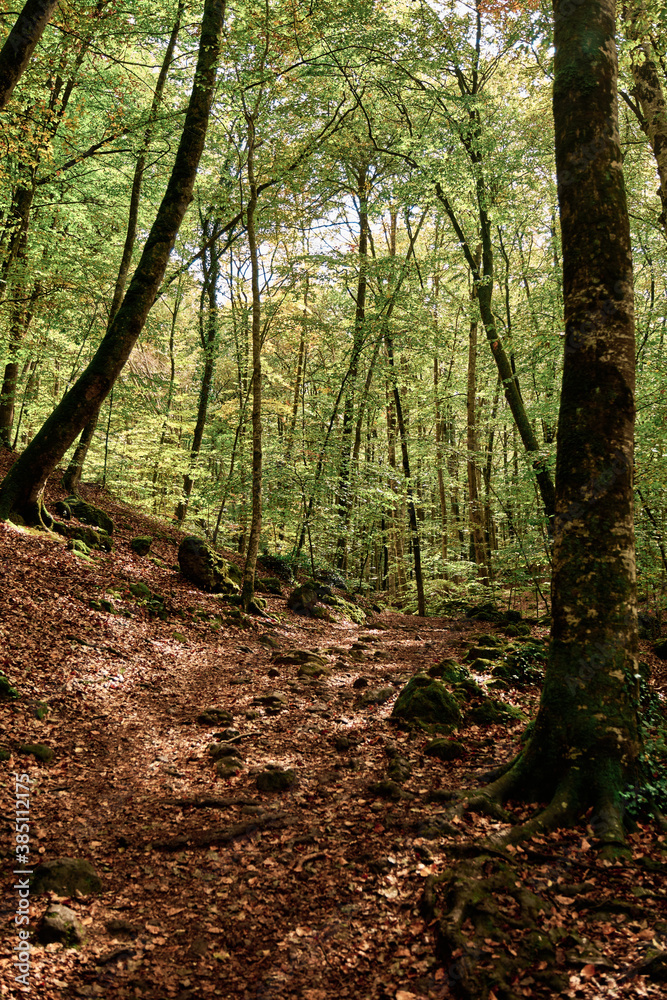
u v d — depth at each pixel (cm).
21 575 941
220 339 2077
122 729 675
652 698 532
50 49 1299
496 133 1570
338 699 842
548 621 1527
